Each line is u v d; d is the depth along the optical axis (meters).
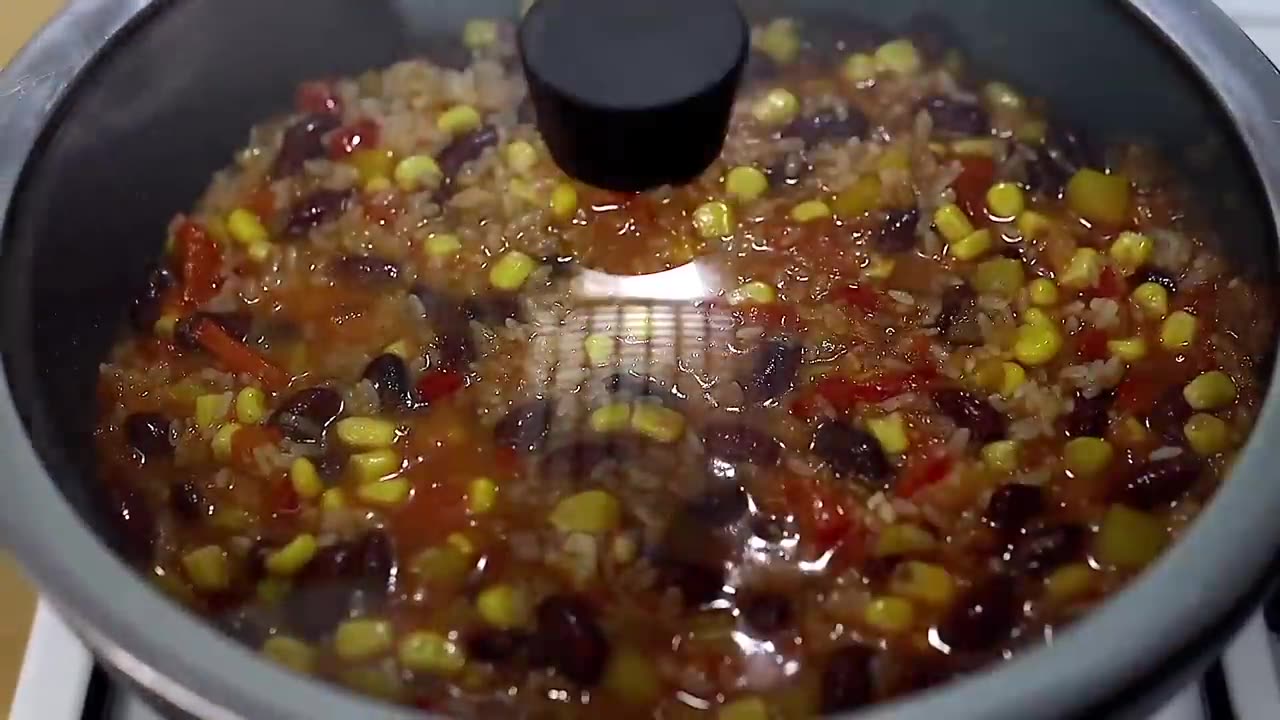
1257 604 0.26
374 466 0.34
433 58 0.43
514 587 0.32
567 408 0.34
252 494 0.34
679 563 0.32
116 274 0.37
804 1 0.42
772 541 0.33
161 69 0.36
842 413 0.34
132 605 0.26
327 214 0.39
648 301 0.36
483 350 0.35
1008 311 0.36
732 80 0.31
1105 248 0.38
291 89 0.42
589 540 0.33
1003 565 0.32
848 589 0.32
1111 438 0.34
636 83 0.31
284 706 0.25
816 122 0.41
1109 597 0.27
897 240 0.37
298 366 0.36
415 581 0.33
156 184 0.38
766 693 0.31
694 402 0.34
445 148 0.40
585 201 0.37
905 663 0.31
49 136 0.33
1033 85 0.40
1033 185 0.39
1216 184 0.34
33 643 0.36
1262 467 0.27
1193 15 0.34
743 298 0.36
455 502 0.34
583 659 0.31
